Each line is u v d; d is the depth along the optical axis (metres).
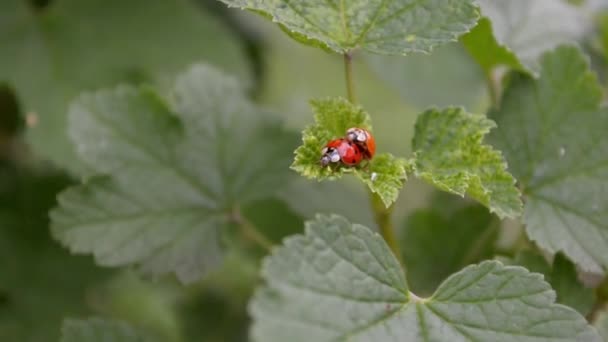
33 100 0.36
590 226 0.30
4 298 0.36
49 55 0.37
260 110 0.33
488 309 0.27
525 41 0.33
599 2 0.37
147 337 0.31
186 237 0.32
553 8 0.34
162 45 0.37
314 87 0.53
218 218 0.32
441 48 0.38
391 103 0.56
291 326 0.26
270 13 0.28
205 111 0.33
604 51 0.35
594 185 0.30
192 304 0.39
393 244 0.29
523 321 0.27
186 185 0.32
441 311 0.27
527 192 0.30
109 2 0.37
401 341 0.27
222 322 0.39
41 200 0.36
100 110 0.32
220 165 0.33
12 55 0.36
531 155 0.31
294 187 0.35
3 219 0.36
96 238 0.31
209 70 0.33
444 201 0.34
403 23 0.29
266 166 0.33
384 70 0.37
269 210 0.34
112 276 0.37
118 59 0.37
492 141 0.31
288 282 0.26
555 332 0.27
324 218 0.27
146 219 0.32
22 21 0.37
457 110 0.29
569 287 0.29
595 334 0.27
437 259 0.32
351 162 0.28
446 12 0.29
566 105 0.31
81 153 0.32
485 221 0.32
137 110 0.32
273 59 0.45
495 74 0.33
